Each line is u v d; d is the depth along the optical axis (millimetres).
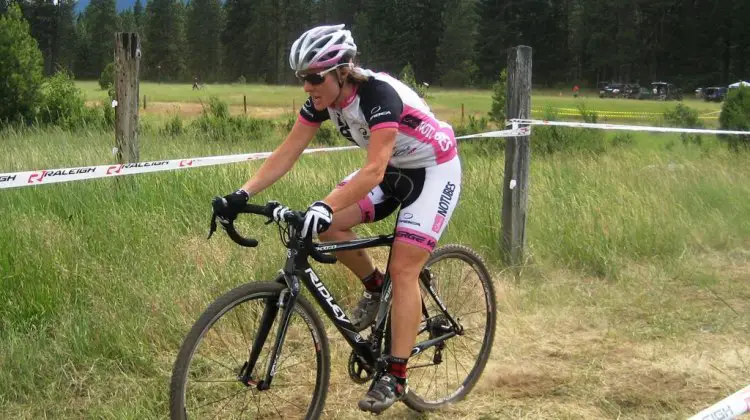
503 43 89812
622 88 70438
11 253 4258
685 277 5324
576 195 6547
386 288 3113
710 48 83500
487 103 52156
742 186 7328
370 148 2779
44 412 3135
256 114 36656
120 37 5340
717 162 8672
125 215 5055
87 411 3188
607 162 8430
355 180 2719
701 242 6082
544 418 3279
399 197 3090
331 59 2682
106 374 3459
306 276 2783
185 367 2506
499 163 8242
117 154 5434
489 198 6035
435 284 3389
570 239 5652
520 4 90625
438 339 3389
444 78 93312
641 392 3529
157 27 117688
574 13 96938
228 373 3143
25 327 3760
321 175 6891
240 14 118125
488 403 3443
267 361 2740
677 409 3357
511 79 5289
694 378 3688
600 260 5434
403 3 101438
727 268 5625
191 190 5848
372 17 102250
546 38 92625
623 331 4324
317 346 2916
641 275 5312
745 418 3195
